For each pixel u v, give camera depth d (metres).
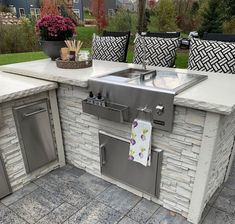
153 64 2.56
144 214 1.68
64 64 2.09
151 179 1.69
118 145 1.77
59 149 2.21
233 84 1.58
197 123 1.35
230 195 1.83
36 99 1.90
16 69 2.18
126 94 1.53
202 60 2.24
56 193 1.91
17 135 1.83
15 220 1.66
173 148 1.51
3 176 1.81
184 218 1.64
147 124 1.50
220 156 1.62
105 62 2.45
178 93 1.38
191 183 1.52
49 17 2.38
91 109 1.69
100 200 1.83
